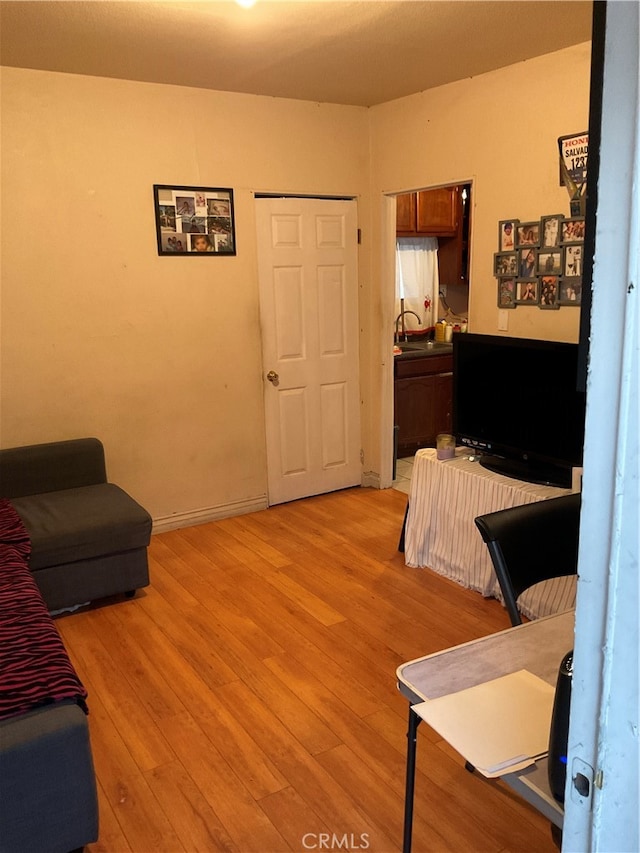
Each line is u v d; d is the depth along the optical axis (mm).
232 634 2977
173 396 4098
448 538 3477
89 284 3723
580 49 3113
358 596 3316
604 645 655
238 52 3186
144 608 3223
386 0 2582
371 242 4629
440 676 1423
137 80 3650
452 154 3895
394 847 1865
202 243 4016
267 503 4582
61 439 3787
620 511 615
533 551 1910
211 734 2336
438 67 3494
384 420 4820
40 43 2988
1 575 2580
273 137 4133
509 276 3643
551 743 1056
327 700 2514
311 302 4496
